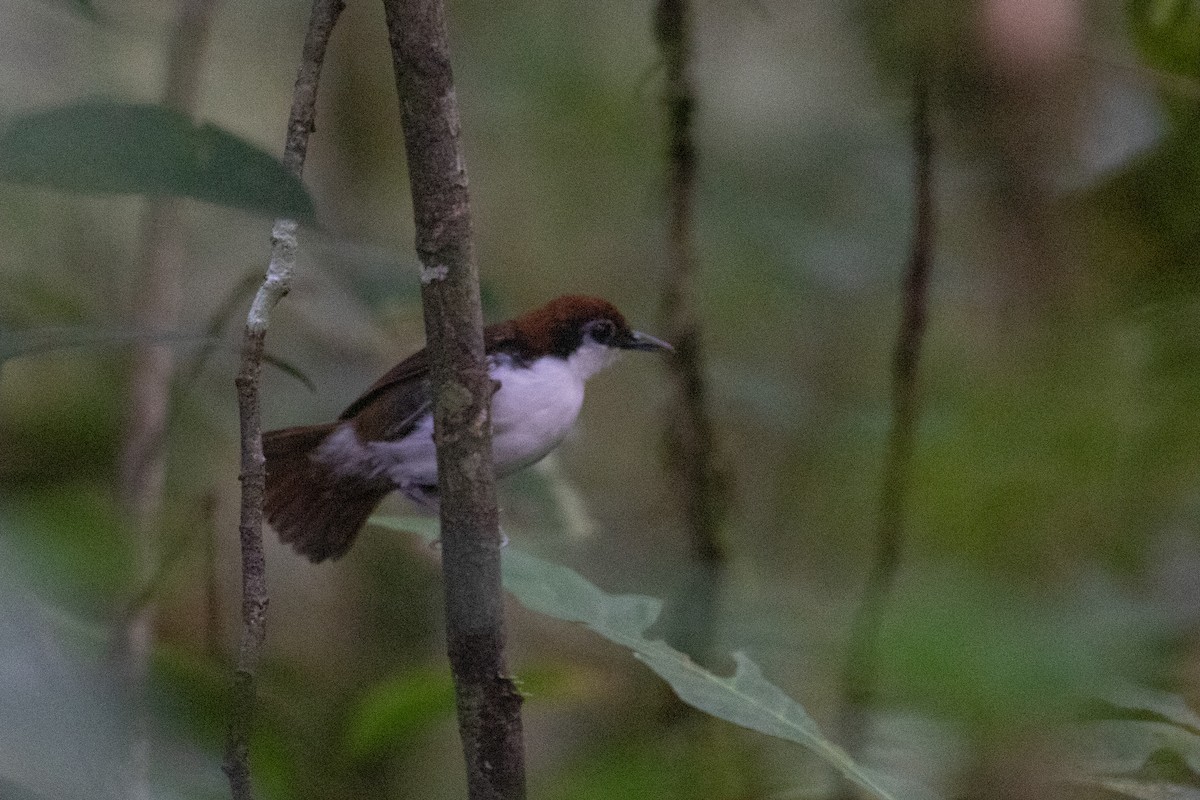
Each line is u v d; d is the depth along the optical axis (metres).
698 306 10.31
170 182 3.17
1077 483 4.73
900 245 11.95
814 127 12.88
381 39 12.65
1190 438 5.97
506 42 13.59
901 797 4.59
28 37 11.53
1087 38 7.96
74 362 9.14
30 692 2.46
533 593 5.27
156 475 8.24
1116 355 6.54
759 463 10.25
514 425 8.45
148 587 5.14
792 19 13.23
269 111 13.26
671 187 8.62
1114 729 5.07
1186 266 7.84
